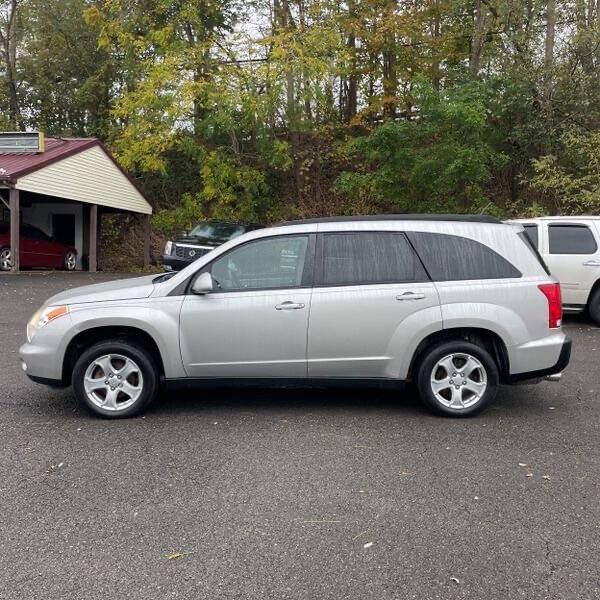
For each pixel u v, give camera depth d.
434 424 5.64
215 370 5.73
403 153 18.91
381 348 5.71
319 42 22.22
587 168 17.59
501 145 21.00
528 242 5.97
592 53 18.94
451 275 5.76
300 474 4.47
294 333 5.67
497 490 4.23
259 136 23.19
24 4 33.38
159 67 22.58
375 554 3.40
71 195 20.94
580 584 3.13
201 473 4.49
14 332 9.95
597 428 5.59
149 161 23.23
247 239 5.81
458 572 3.23
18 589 3.07
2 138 20.53
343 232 5.85
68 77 33.72
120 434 5.33
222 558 3.36
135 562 3.32
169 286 5.74
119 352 5.70
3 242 19.27
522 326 5.71
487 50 22.17
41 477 4.41
